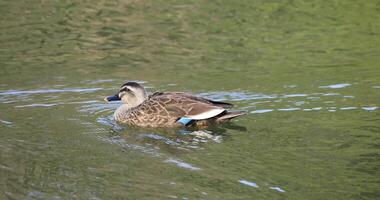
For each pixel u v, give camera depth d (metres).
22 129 15.55
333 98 17.64
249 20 25.33
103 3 27.27
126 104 16.77
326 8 26.83
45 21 25.06
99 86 19.02
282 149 14.12
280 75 19.84
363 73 19.97
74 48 22.53
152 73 20.16
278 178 12.73
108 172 13.18
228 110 16.53
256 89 18.53
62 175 13.04
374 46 22.77
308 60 21.34
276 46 22.80
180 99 16.27
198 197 12.02
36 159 13.79
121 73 20.19
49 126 15.80
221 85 18.92
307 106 17.00
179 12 26.11
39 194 12.23
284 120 15.96
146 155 14.04
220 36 23.73
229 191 12.23
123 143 14.81
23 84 19.09
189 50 22.42
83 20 25.23
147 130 15.79
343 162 13.41
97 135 15.34
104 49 22.48
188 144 14.65
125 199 12.00
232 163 13.48
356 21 25.36
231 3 27.28
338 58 21.56
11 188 12.45
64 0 27.56
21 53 21.95
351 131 15.07
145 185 12.55
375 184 12.45
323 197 11.95
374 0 27.55
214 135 15.20
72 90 18.69
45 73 20.06
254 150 14.15
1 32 23.80
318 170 13.07
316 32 24.25
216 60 21.38
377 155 13.73
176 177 12.90
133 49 22.50
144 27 24.58
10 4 27.00
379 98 17.53
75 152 14.21
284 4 27.19
